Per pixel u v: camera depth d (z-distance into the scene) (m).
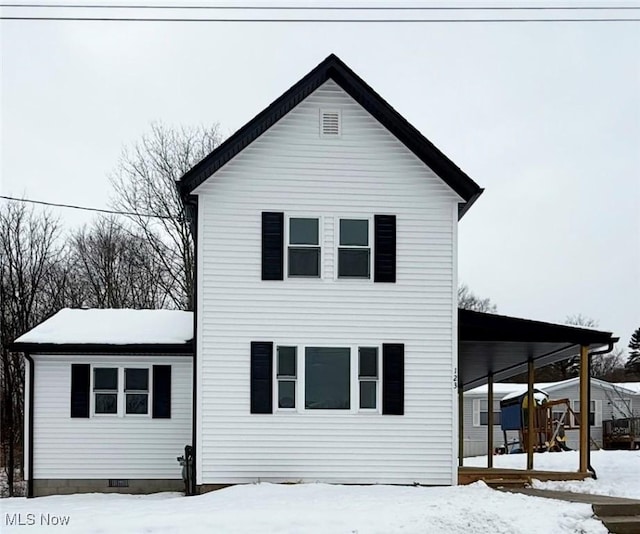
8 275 35.34
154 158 35.56
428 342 15.88
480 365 21.89
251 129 15.64
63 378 18.27
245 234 15.74
